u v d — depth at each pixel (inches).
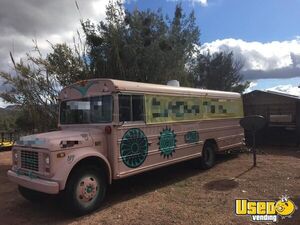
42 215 220.1
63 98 282.8
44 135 225.3
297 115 516.4
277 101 541.0
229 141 403.5
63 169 202.8
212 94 370.3
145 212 215.2
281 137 532.4
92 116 252.4
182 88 323.0
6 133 627.5
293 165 358.6
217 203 228.5
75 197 208.7
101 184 228.4
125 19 506.9
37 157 213.6
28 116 435.5
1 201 257.1
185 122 318.0
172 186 282.8
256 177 303.4
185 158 315.6
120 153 240.8
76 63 444.8
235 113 423.2
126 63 476.7
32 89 417.4
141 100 264.1
